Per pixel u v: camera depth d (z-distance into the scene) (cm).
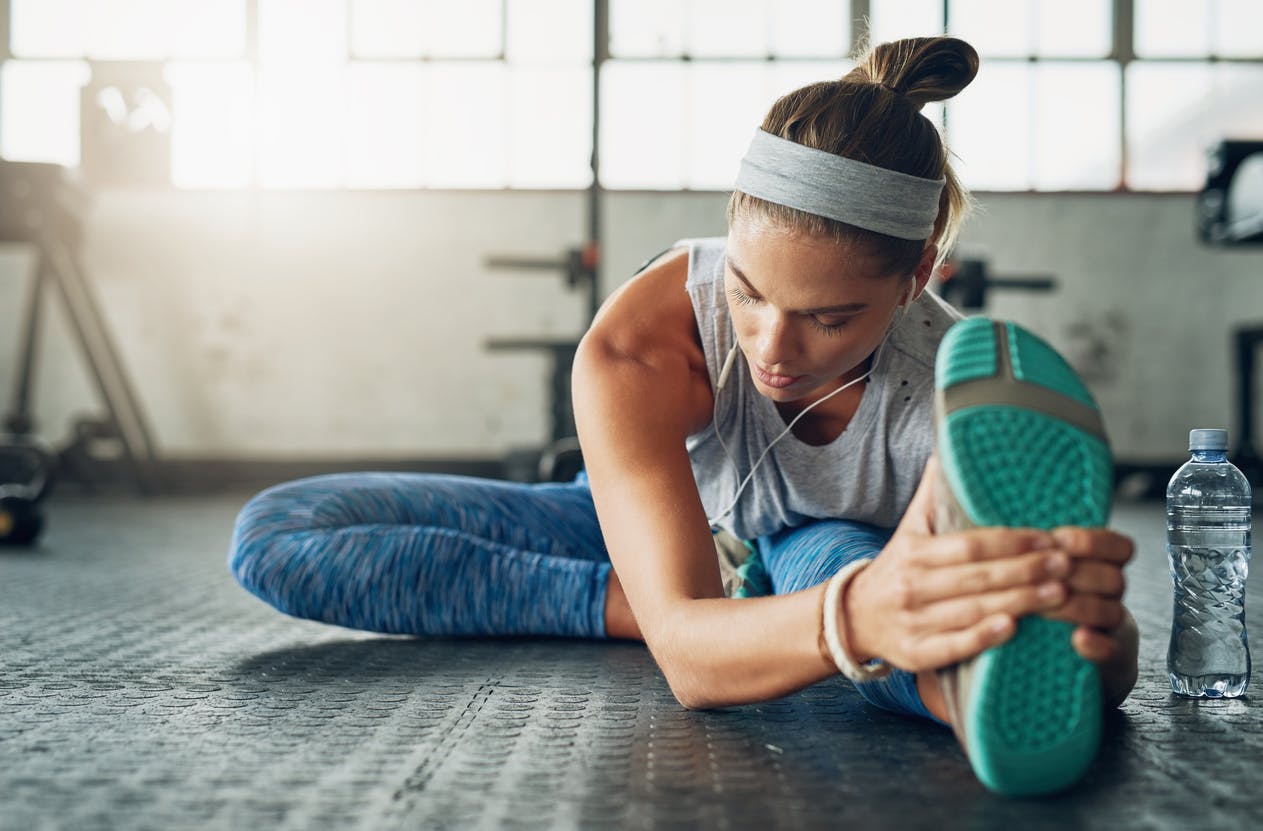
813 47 689
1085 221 682
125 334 693
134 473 620
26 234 559
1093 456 78
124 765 99
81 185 587
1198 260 680
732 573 165
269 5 692
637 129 693
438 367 696
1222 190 531
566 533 173
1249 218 521
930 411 128
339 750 104
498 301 698
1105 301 684
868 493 136
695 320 126
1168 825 82
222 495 647
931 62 108
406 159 696
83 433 618
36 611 208
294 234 693
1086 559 77
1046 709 80
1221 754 102
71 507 551
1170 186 682
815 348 101
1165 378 683
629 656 157
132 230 690
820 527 140
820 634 90
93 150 607
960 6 678
